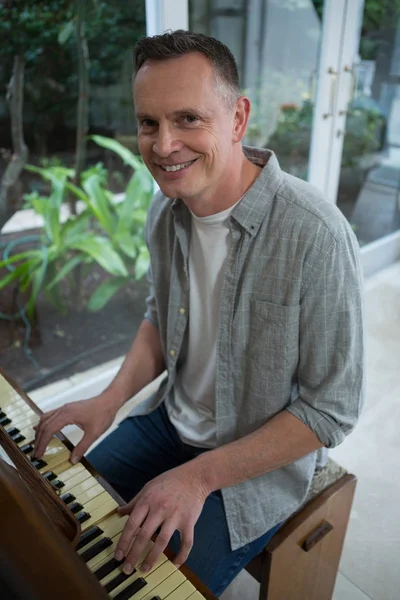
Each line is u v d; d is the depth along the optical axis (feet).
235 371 3.24
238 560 3.14
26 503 1.51
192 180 2.79
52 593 1.42
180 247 3.38
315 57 7.73
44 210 6.93
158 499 2.59
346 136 8.71
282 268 2.89
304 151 8.36
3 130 6.29
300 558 3.44
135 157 7.13
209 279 3.28
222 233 3.12
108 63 6.39
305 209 2.87
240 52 6.87
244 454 2.89
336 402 2.96
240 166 2.97
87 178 7.10
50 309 7.44
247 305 3.06
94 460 3.86
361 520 5.23
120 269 7.41
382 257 10.25
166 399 3.94
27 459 2.56
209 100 2.60
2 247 6.84
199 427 3.66
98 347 7.40
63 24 5.99
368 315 8.75
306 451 3.00
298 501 3.29
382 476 5.74
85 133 6.79
